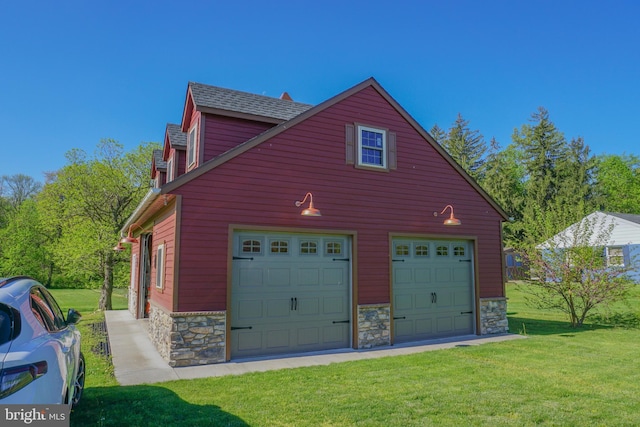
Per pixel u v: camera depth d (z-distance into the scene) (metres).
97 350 8.00
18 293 3.32
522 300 18.84
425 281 9.77
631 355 7.64
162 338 7.58
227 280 7.30
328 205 8.55
